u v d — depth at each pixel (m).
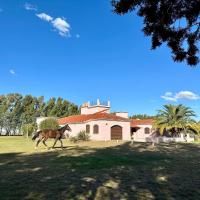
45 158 22.06
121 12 9.30
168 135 61.22
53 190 11.48
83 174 15.02
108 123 54.22
